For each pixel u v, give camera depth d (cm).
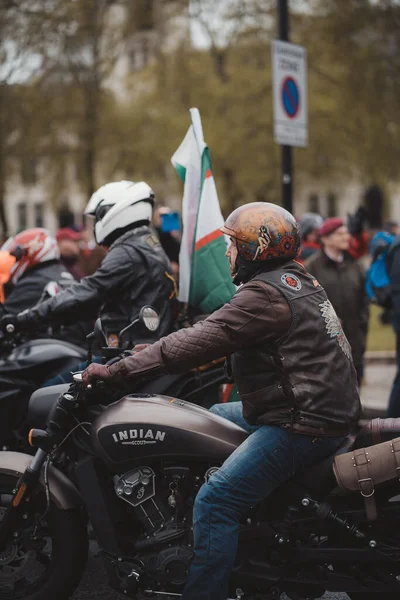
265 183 3553
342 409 442
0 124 3212
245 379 452
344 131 3347
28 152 3281
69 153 3356
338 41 2986
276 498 454
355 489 435
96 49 3272
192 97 3569
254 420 454
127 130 3494
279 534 449
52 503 496
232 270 466
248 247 452
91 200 633
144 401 481
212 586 441
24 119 3231
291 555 451
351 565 449
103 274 606
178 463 474
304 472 448
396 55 2930
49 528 498
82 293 601
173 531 467
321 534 450
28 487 489
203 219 642
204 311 642
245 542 453
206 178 648
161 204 1145
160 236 1145
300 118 1090
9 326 600
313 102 3338
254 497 443
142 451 470
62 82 3256
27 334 650
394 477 432
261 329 438
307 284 453
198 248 638
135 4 3366
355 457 438
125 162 3609
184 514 471
